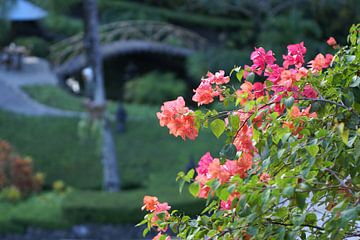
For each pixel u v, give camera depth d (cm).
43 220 1908
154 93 3319
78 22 3766
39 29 3731
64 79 3375
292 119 344
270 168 340
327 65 386
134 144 2580
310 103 351
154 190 1908
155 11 3878
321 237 309
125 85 3422
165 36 3712
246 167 336
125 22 3638
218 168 314
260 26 3559
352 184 328
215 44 3731
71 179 2330
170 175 2348
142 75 3684
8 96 2934
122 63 3697
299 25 3030
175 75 3722
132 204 1872
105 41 3534
